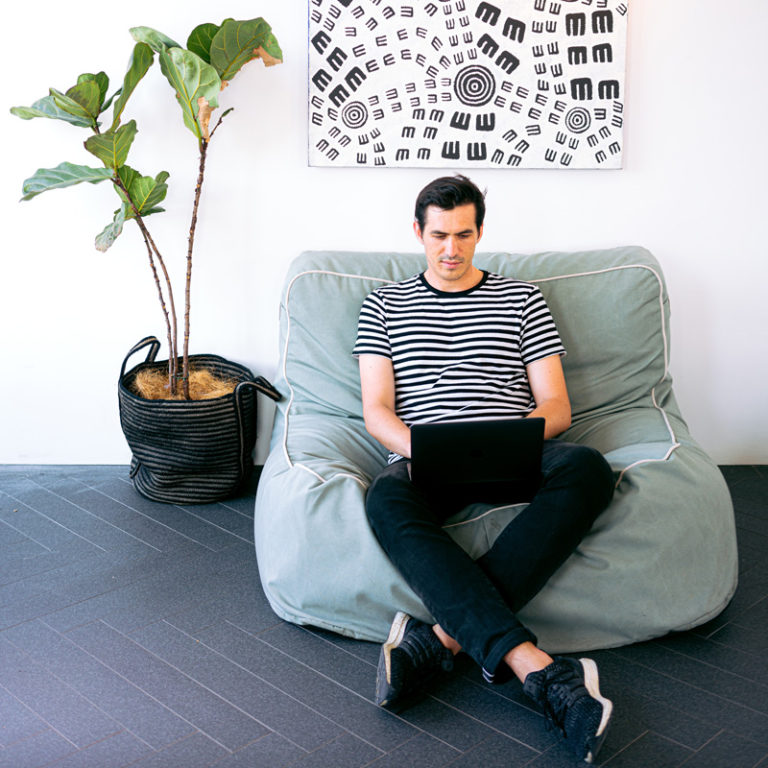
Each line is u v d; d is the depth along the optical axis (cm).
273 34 262
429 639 185
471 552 207
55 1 270
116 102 244
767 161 284
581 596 201
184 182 281
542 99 273
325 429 241
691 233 288
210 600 222
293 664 197
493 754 169
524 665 173
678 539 204
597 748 162
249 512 272
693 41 275
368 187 282
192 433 264
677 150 282
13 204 282
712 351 297
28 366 295
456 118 274
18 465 302
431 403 226
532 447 195
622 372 254
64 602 221
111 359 295
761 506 275
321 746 171
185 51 239
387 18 267
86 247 286
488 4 267
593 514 196
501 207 283
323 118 273
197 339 294
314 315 258
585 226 286
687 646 204
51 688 187
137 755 167
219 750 169
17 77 274
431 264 228
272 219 285
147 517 268
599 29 269
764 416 302
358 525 204
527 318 233
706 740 172
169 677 191
